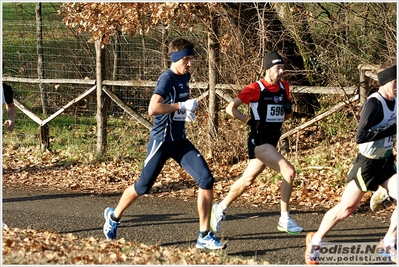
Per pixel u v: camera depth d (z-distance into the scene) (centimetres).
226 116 1151
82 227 802
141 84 1198
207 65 1152
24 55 1505
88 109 1395
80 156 1227
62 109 1269
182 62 680
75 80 1252
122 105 1218
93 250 657
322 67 1095
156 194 976
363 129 593
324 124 1166
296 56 1138
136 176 1105
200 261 630
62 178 1102
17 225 809
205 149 1145
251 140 734
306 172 1012
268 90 723
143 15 1060
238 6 1077
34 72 1502
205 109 1141
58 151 1274
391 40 1040
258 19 1060
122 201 716
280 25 1098
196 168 683
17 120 1439
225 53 1082
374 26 1072
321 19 1135
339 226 775
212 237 682
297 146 1088
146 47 1308
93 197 965
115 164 1181
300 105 1145
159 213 859
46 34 1445
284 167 719
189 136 1160
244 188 744
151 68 1303
